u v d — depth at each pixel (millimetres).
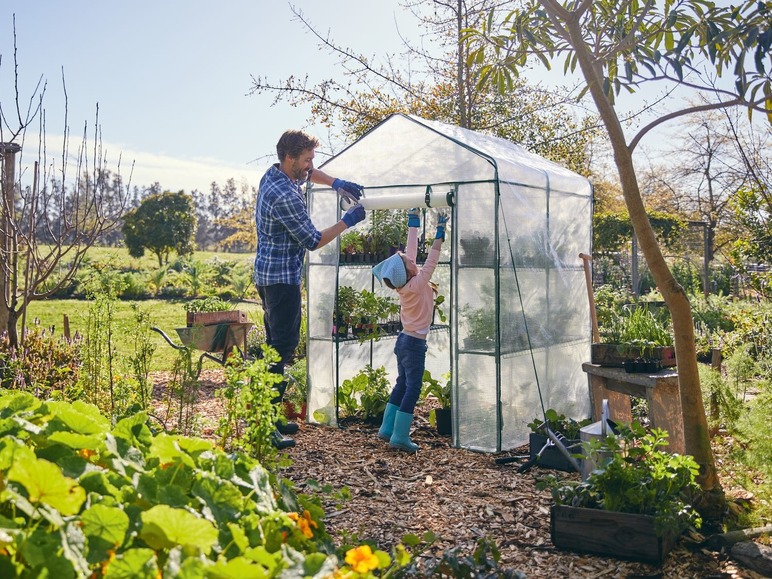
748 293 13500
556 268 5988
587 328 6625
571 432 4602
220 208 62344
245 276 21688
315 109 9844
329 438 5355
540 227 5730
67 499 1540
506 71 4445
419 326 5023
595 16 3867
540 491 4051
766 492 3473
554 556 3148
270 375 3211
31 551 1379
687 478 3154
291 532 1996
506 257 5164
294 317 5113
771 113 3307
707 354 6418
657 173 22266
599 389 4945
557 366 5973
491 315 5070
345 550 2438
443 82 9977
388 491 4102
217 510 1840
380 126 5637
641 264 16281
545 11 3984
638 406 5664
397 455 4895
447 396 5648
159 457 2039
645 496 3062
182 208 29438
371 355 6523
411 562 2520
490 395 5074
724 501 3465
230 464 2068
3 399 2328
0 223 5707
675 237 16125
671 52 3449
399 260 4938
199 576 1406
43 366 5574
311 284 5961
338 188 5293
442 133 5320
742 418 3891
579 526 3156
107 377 5238
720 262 17391
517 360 5297
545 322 5777
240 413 3207
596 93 3465
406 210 6207
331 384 5801
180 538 1569
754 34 2955
